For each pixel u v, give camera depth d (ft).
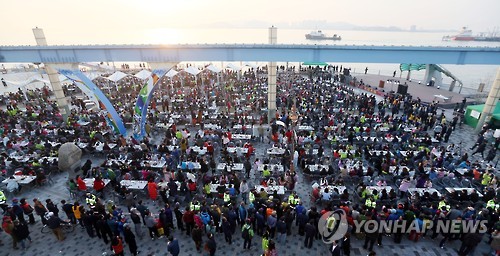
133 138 68.69
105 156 65.87
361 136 70.33
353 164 55.47
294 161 57.67
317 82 136.87
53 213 41.34
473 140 76.23
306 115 82.69
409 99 101.30
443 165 56.13
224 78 149.28
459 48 64.69
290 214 40.40
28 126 76.18
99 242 41.34
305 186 54.49
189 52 68.64
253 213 41.83
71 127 75.97
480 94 124.26
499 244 36.81
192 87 134.41
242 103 104.94
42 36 71.00
